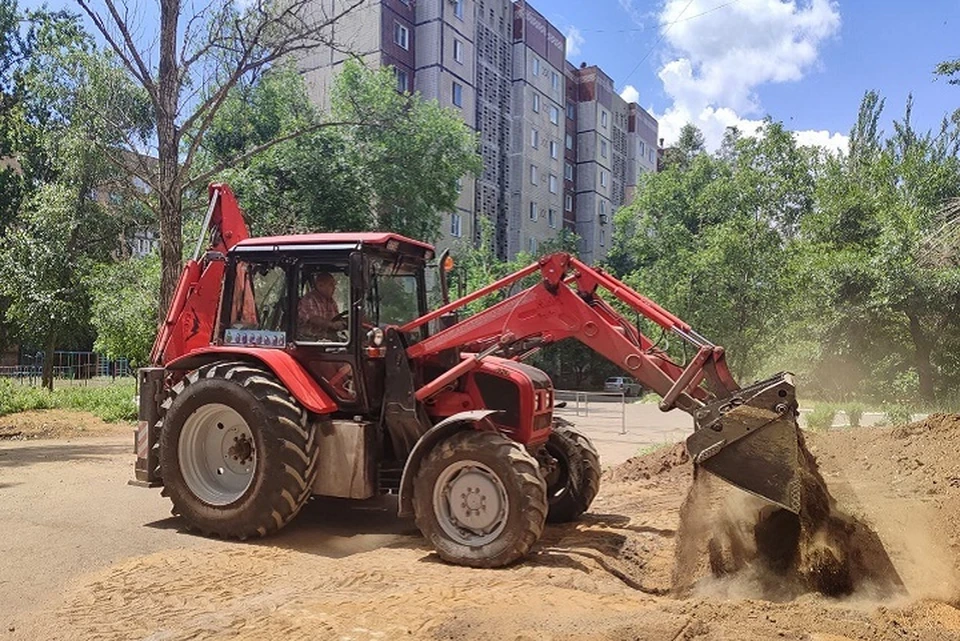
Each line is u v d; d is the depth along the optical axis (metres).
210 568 5.35
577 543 6.11
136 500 7.82
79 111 15.76
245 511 6.16
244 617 4.14
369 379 6.54
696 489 5.31
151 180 14.11
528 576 5.03
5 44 26.47
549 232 48.28
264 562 5.54
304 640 3.78
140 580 5.05
